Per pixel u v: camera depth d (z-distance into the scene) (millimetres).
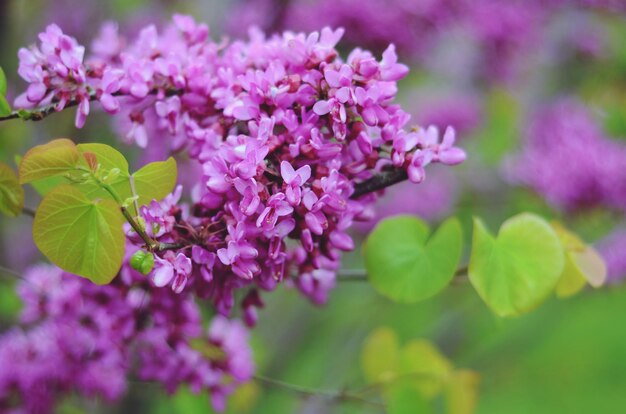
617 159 792
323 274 533
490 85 1185
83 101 484
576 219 821
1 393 578
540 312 1052
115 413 740
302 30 876
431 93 1220
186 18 516
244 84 477
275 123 477
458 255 522
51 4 981
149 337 536
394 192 1097
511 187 1109
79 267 473
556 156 813
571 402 1472
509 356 1096
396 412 621
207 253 469
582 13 1121
